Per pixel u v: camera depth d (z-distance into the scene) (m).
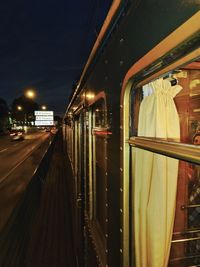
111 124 2.02
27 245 4.72
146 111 1.67
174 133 1.66
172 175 1.72
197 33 0.86
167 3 1.05
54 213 7.14
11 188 10.82
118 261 1.78
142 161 1.67
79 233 4.68
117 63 1.81
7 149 26.95
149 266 1.69
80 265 4.30
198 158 0.93
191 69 1.80
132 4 1.48
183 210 2.02
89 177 3.42
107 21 2.05
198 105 1.86
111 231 2.01
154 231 1.67
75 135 6.85
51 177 11.98
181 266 2.02
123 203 1.65
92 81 3.08
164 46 1.06
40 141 37.59
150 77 1.33
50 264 4.63
